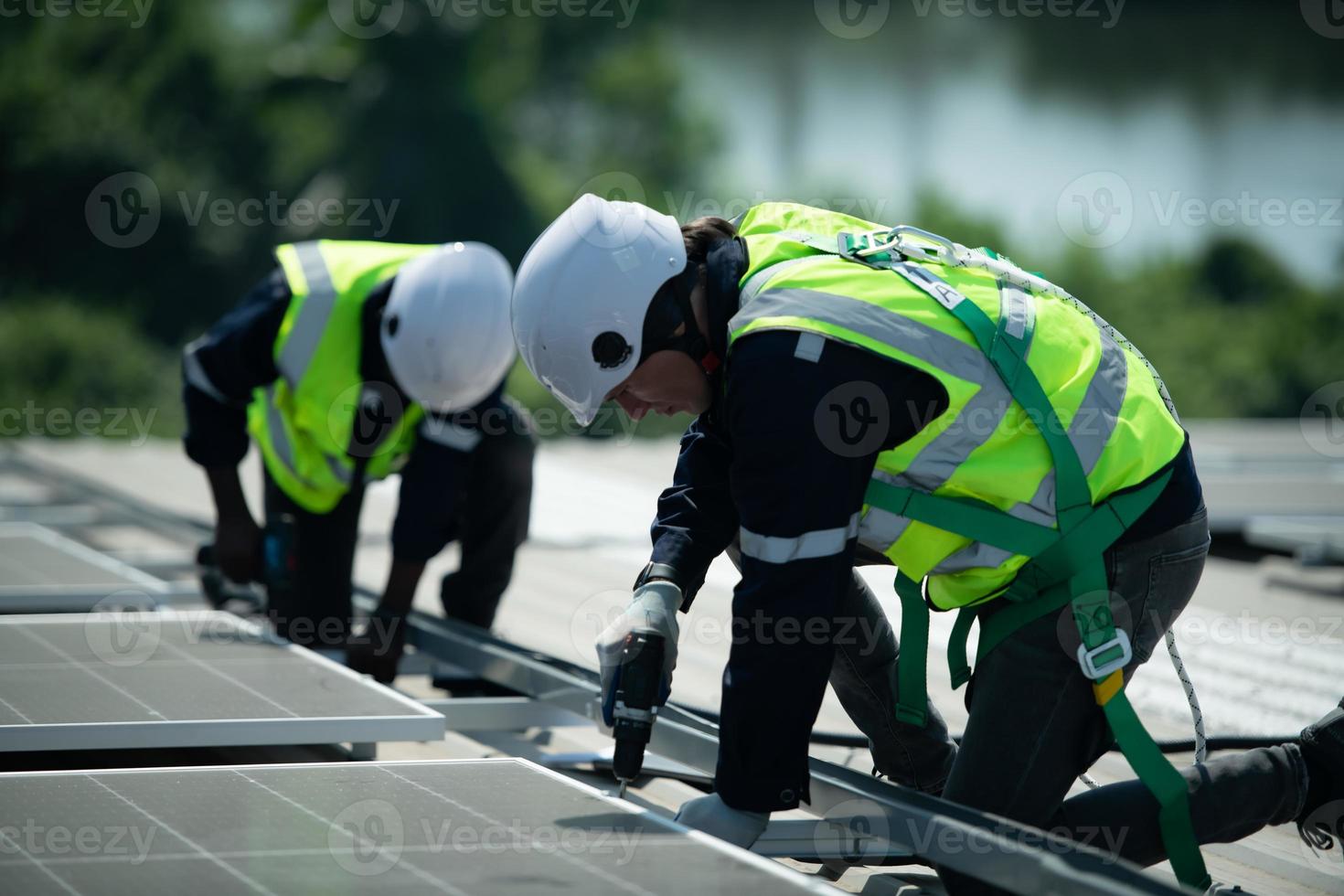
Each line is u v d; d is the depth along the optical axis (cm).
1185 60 14338
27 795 857
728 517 989
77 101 9375
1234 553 2631
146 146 9525
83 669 1202
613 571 2311
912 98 13788
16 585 1639
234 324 1451
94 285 9244
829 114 13325
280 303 1448
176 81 9606
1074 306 952
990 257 938
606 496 3039
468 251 1434
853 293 862
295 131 9794
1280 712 1471
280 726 1034
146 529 2627
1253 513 2575
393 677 1485
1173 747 1252
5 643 1304
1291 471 3312
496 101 10019
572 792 883
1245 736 1280
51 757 1239
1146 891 739
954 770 925
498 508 1552
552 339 936
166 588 1688
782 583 830
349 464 1512
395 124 9700
